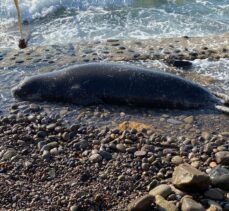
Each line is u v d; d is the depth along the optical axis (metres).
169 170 5.55
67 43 9.49
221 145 6.04
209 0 11.81
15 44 10.13
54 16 11.41
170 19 10.90
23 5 11.59
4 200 5.17
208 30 10.36
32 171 5.64
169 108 6.95
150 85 6.95
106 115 6.82
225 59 8.49
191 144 6.08
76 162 5.74
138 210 4.83
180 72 8.05
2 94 7.52
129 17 11.09
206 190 5.06
